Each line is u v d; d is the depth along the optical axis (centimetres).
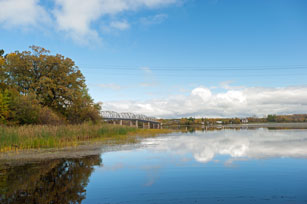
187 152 1794
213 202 769
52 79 3816
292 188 906
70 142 2391
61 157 1573
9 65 3666
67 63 4062
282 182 983
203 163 1366
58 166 1301
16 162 1415
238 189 896
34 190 898
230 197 812
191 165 1311
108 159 1505
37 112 3152
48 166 1302
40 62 3756
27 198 814
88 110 3950
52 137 2228
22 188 924
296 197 809
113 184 963
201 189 898
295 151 1789
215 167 1257
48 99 3850
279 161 1406
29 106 3048
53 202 775
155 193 855
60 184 970
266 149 1916
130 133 4084
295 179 1024
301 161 1401
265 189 895
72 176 1093
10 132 2031
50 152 1781
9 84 3647
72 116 4006
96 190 894
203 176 1080
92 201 785
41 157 1573
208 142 2552
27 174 1130
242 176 1074
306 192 859
